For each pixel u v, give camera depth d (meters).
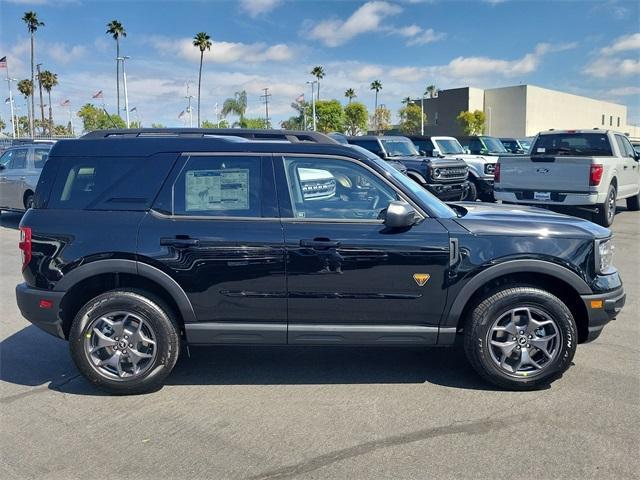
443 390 4.23
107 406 4.04
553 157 11.17
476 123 70.94
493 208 4.88
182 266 4.09
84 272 4.12
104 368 4.20
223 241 4.07
